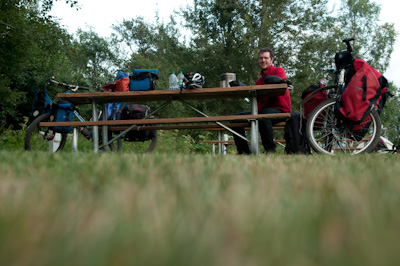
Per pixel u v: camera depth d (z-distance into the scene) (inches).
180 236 16.8
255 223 19.9
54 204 26.5
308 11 760.3
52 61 506.0
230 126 184.4
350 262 13.5
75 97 168.9
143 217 21.4
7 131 312.0
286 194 33.2
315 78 776.9
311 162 77.5
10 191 32.5
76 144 176.4
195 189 35.5
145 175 46.4
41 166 55.7
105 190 34.2
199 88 158.7
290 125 179.0
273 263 13.5
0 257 14.7
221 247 15.5
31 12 383.9
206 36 829.8
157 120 159.3
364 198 30.2
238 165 65.7
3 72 465.7
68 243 16.2
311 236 17.7
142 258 13.9
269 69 189.3
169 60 908.0
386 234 17.3
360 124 153.9
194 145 371.2
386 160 89.7
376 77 149.9
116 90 170.6
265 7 781.3
